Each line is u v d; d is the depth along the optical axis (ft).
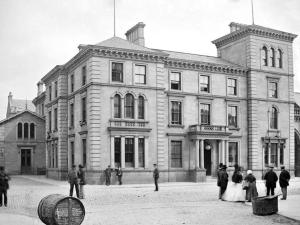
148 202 86.48
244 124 169.27
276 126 175.22
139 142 145.28
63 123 170.40
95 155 137.69
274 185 88.74
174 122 155.63
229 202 86.02
